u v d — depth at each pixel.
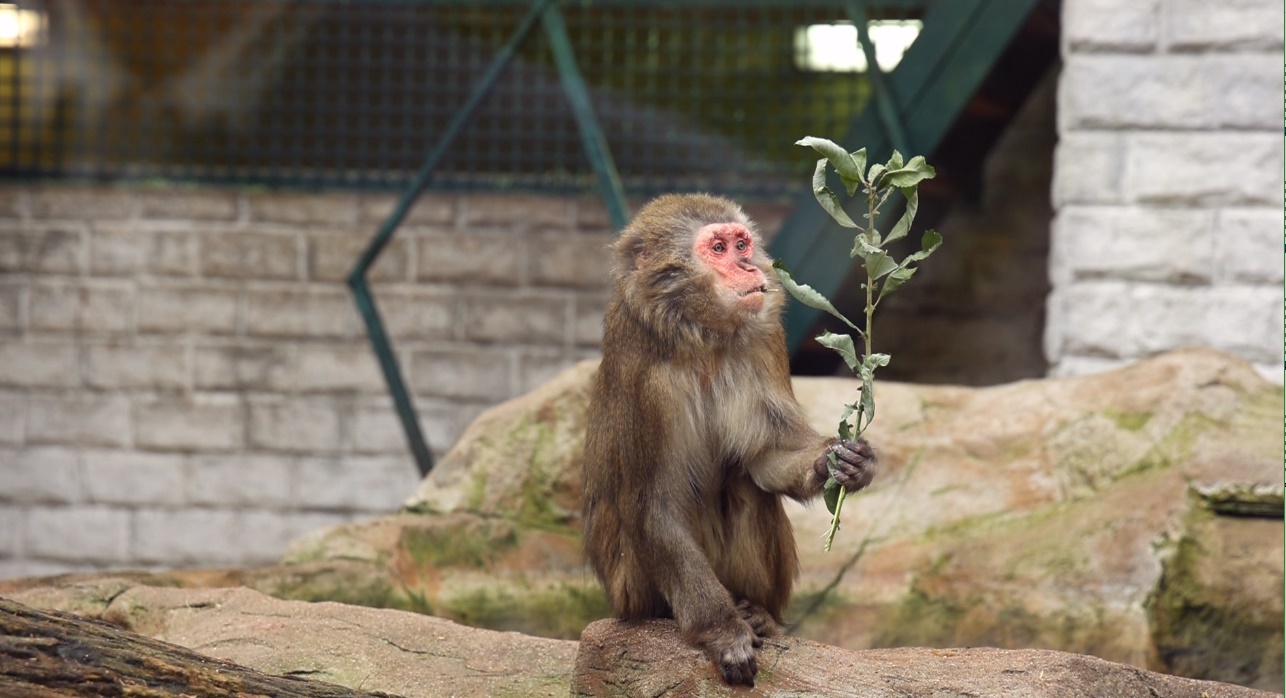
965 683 4.89
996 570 7.83
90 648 4.41
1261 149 9.93
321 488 13.75
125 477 13.84
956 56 10.23
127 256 13.83
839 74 13.56
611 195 10.79
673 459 5.63
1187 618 7.37
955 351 13.81
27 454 13.87
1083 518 7.89
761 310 5.67
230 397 13.81
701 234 5.74
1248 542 7.52
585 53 14.07
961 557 7.97
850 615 7.93
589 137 10.91
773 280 5.89
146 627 6.70
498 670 5.88
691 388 5.73
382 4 13.86
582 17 13.80
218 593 6.90
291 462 13.78
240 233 13.81
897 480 8.50
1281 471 7.61
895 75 10.38
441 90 13.87
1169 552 7.52
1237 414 8.11
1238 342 9.95
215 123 14.10
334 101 14.13
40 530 13.86
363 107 13.86
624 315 5.78
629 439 5.64
